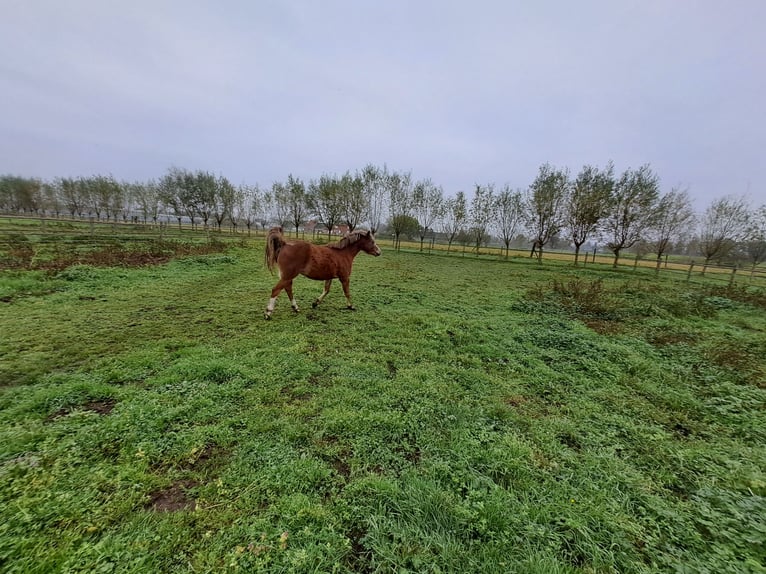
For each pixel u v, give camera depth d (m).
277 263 5.99
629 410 3.43
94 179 43.38
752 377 4.30
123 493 1.98
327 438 2.65
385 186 29.42
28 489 1.93
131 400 3.00
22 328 4.77
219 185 38.28
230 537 1.74
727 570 1.62
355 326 5.75
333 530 1.81
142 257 11.19
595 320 7.09
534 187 23.16
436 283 11.32
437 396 3.45
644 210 19.77
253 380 3.56
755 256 18.14
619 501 2.13
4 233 15.82
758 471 2.46
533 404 3.46
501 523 1.87
